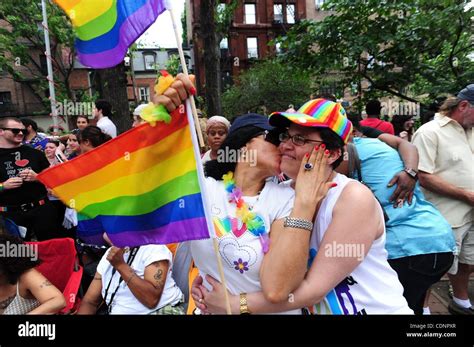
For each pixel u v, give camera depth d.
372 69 6.48
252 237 1.46
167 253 2.16
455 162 2.93
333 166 1.53
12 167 3.81
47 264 2.57
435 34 5.59
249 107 19.80
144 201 1.60
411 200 2.31
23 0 15.39
